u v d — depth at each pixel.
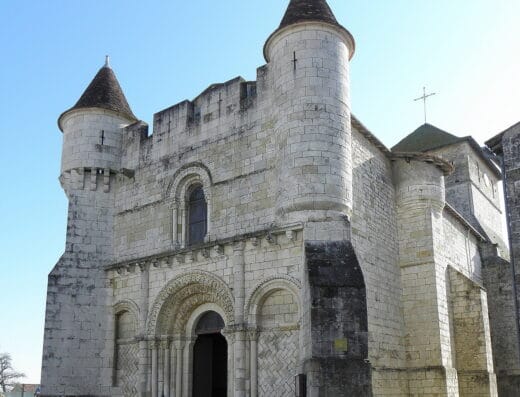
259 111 22.58
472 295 25.00
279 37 21.84
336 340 17.17
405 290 24.23
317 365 16.80
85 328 24.80
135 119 28.20
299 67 20.94
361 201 22.31
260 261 20.66
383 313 22.28
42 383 23.59
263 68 22.95
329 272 18.09
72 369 24.20
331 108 20.59
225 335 20.91
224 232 22.22
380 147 24.58
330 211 19.56
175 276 22.94
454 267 27.62
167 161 25.20
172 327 23.09
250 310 20.47
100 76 28.70
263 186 21.56
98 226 26.19
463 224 30.56
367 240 22.20
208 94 24.66
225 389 25.30
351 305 17.61
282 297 20.19
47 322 24.28
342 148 20.44
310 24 21.34
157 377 22.61
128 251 25.44
